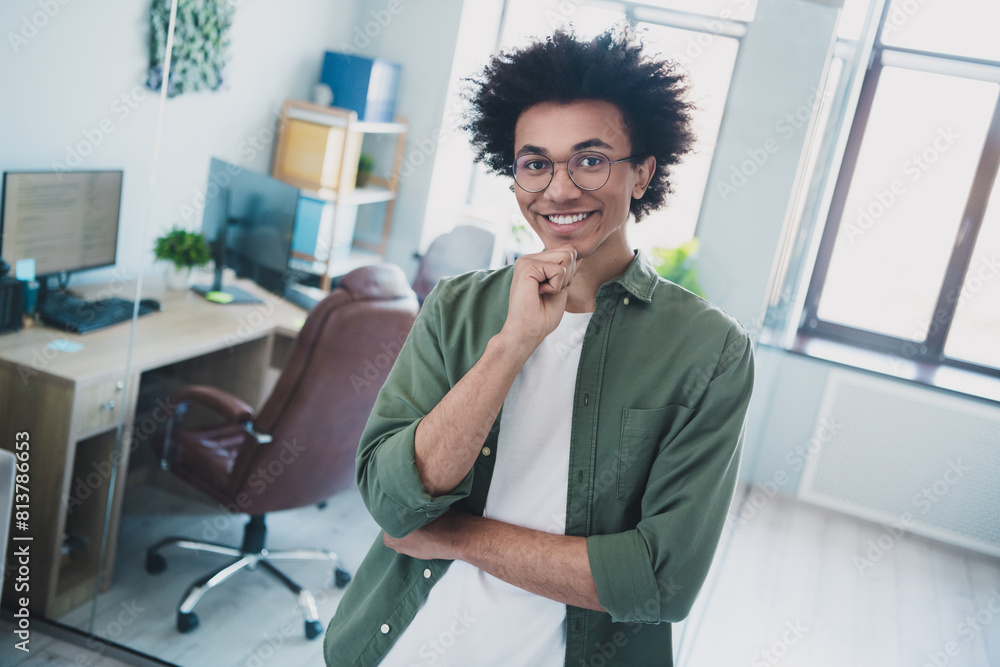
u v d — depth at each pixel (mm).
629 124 888
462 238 1824
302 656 2045
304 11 1859
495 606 998
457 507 1011
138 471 2102
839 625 2834
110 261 2041
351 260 1884
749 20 1683
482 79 979
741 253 1765
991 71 3221
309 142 1890
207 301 2012
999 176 3342
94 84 2021
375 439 970
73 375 2088
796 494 3686
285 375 1936
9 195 2076
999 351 3512
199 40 1881
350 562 2008
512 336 855
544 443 982
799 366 3580
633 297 970
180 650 2090
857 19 2037
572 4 1722
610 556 897
